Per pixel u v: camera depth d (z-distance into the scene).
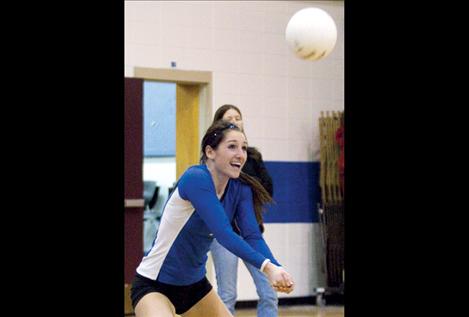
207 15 17.05
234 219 6.63
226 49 17.23
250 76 17.50
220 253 9.02
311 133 18.19
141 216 15.95
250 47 17.50
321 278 18.20
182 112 17.36
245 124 17.48
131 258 15.86
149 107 22.69
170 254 5.89
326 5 18.39
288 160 17.97
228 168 5.85
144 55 16.48
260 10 17.61
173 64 16.70
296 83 18.02
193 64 16.91
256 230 6.51
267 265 5.42
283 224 17.92
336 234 17.98
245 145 5.90
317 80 18.23
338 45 18.45
